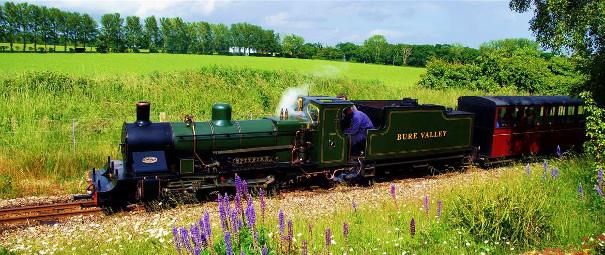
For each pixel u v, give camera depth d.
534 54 32.78
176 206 10.17
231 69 25.89
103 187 9.81
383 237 7.50
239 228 5.82
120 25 66.56
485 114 15.12
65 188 11.63
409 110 13.03
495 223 7.49
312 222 8.48
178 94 21.34
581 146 17.48
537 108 15.82
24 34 61.84
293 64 52.69
